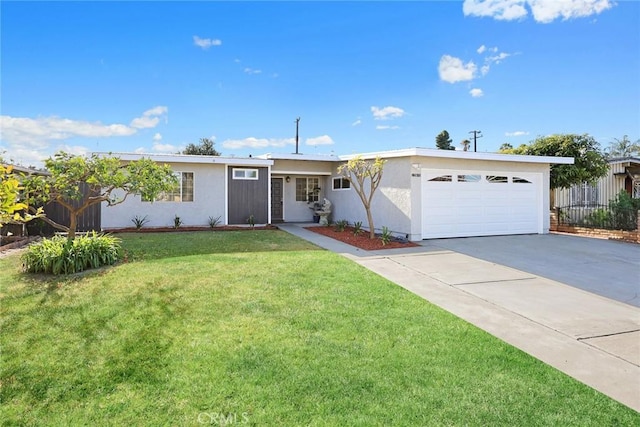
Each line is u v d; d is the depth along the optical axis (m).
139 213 14.43
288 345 4.09
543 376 3.52
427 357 3.86
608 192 18.66
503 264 8.41
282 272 7.24
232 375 3.46
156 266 7.65
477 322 4.88
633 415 2.93
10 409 3.00
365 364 3.70
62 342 4.16
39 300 5.52
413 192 11.94
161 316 4.90
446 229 12.48
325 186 18.45
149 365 3.65
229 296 5.72
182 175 14.86
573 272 7.71
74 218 8.17
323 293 5.94
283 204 18.19
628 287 6.62
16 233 12.53
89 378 3.44
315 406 3.02
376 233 13.41
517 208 13.58
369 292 6.04
